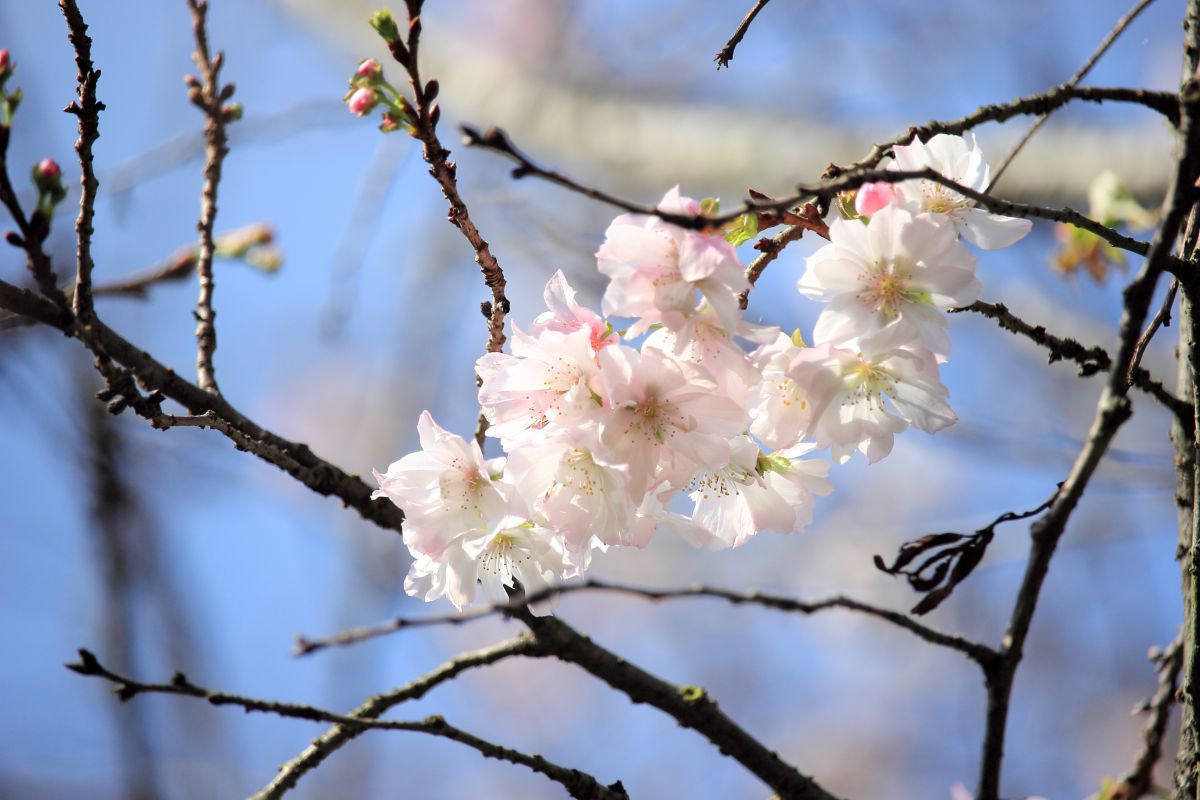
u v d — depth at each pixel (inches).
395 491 69.4
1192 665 69.6
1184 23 70.1
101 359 68.7
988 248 69.1
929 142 69.3
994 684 70.4
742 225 68.7
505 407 69.1
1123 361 67.5
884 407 69.1
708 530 69.7
